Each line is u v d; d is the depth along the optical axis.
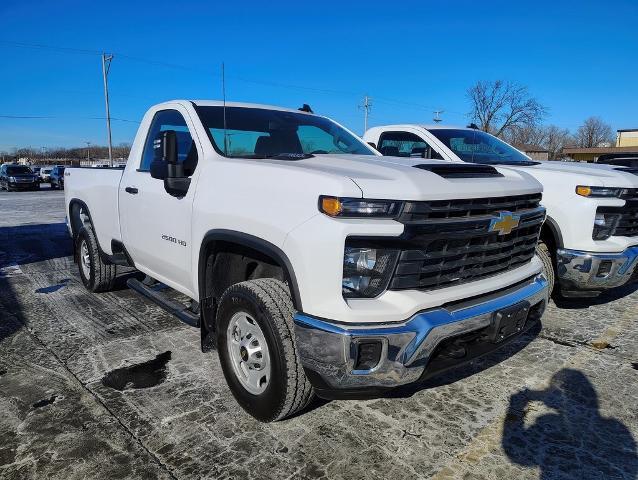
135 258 4.65
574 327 4.76
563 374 3.78
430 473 2.63
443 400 3.38
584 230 4.59
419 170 2.82
